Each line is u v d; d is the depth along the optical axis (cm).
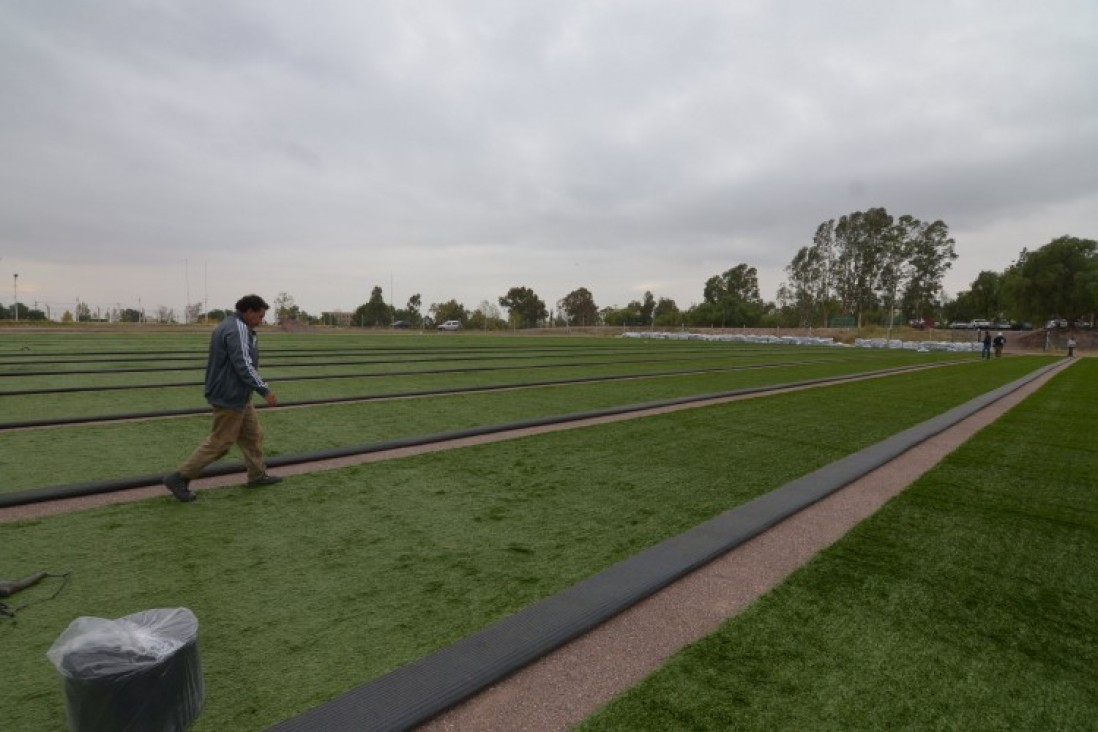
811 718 218
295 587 314
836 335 5450
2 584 300
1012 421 942
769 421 865
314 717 212
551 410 912
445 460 595
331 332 4741
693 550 373
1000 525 441
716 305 6862
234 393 443
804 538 409
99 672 174
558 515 438
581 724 213
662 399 1064
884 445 710
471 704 225
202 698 207
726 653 262
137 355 1656
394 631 272
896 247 6456
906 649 269
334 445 647
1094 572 360
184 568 334
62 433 670
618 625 287
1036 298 5038
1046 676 251
